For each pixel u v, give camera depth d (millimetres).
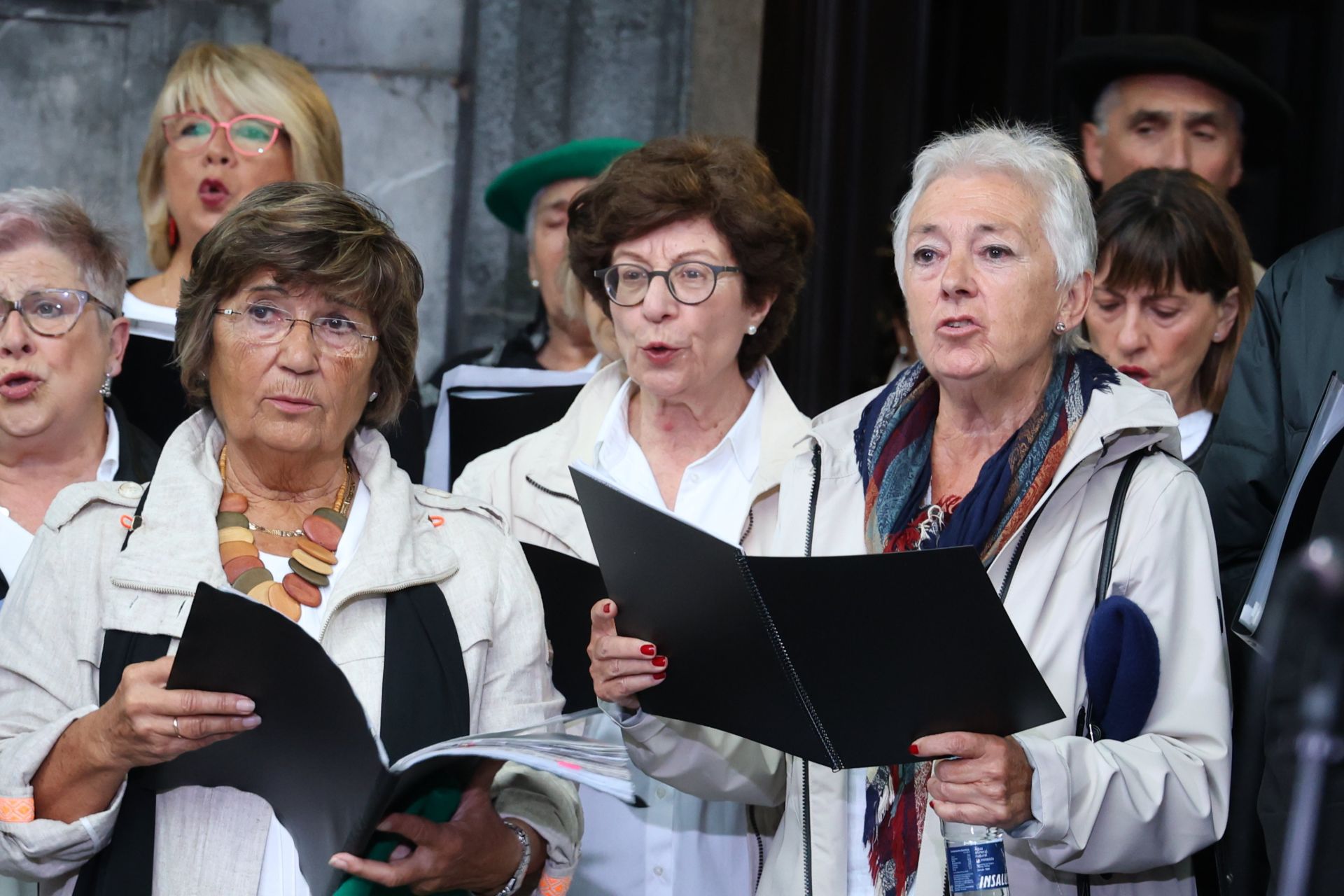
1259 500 4793
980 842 3621
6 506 4945
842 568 3268
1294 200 8250
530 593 3977
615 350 5773
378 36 8523
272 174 6445
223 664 3201
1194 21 8297
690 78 8680
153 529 3633
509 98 8625
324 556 3713
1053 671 3855
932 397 4363
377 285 3748
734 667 3621
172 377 5801
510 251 8664
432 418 7168
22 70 8195
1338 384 3787
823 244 8391
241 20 8398
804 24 8578
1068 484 3990
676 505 5020
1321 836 2215
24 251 4883
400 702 3607
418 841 3350
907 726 3490
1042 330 4023
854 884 4020
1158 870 3982
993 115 8461
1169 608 3844
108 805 3414
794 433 5008
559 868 3830
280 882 3508
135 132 8305
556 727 3518
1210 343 5797
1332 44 8195
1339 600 2184
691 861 4703
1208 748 3744
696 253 4840
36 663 3516
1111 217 5699
